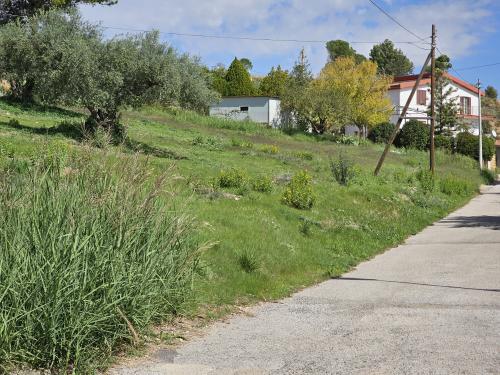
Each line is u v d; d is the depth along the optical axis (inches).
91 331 197.0
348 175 897.5
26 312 182.7
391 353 214.2
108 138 289.0
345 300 319.6
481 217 837.8
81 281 195.6
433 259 475.2
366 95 1852.9
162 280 233.0
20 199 208.7
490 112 3567.9
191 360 206.7
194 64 869.8
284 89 1769.2
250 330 252.5
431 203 921.5
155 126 1282.0
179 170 657.6
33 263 190.4
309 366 200.1
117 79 776.3
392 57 4001.0
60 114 1127.6
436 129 2101.4
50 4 1285.7
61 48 756.6
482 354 211.2
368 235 584.1
